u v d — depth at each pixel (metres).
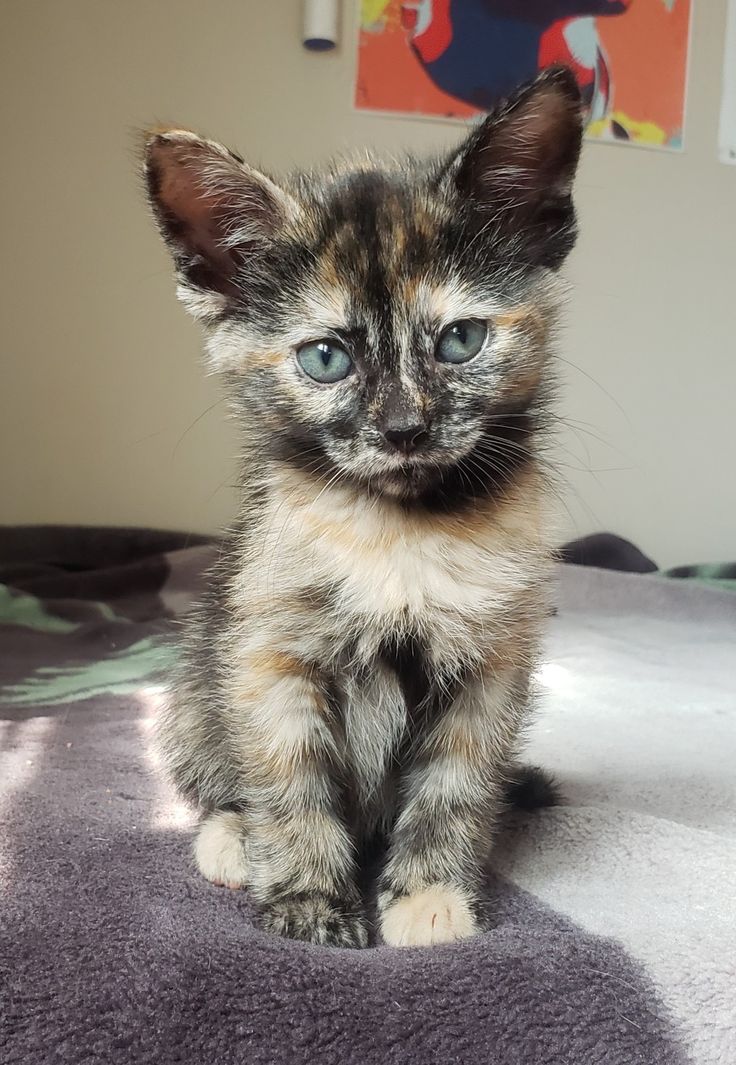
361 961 0.16
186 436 0.53
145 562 0.48
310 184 0.22
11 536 0.50
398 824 0.20
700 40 0.53
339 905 0.19
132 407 0.53
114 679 0.35
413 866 0.20
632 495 0.56
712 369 0.56
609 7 0.51
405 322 0.19
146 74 0.50
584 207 0.53
